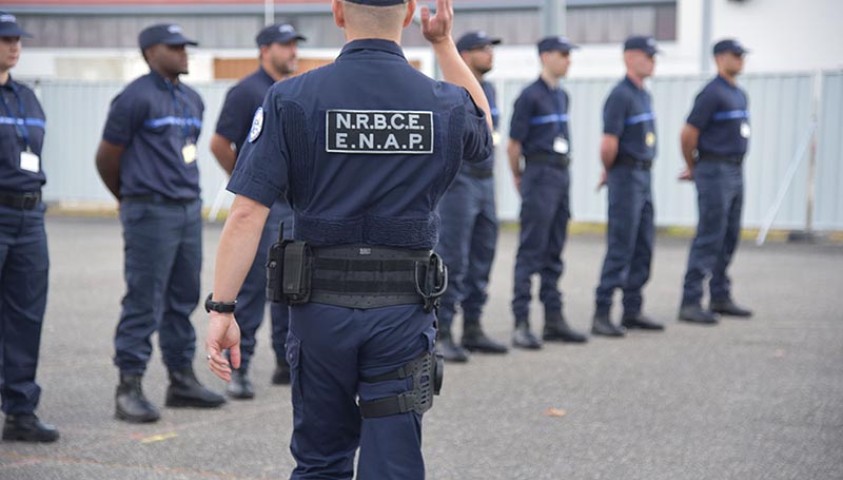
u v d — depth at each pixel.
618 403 6.55
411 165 3.32
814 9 20.19
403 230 3.32
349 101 3.30
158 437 5.73
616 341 8.66
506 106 16.81
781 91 15.44
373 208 3.31
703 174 9.48
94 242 15.49
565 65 8.30
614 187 8.82
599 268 13.16
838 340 8.69
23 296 5.52
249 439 5.71
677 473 5.17
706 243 9.51
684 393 6.83
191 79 21.17
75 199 19.50
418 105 3.34
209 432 5.85
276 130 3.29
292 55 6.78
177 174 6.13
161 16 28.20
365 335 3.29
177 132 6.16
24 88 5.54
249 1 27.34
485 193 7.91
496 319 9.72
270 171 3.28
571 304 10.55
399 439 3.31
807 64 20.31
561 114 8.37
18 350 5.54
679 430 5.95
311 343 3.33
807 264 13.48
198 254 6.36
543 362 7.79
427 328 3.38
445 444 5.62
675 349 8.30
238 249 3.28
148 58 6.17
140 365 6.11
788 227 15.55
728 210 9.66
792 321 9.61
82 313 9.76
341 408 3.41
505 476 5.10
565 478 5.07
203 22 27.86
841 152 15.24
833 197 15.33
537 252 8.37
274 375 7.06
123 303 6.14
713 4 20.98
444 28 3.57
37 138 5.53
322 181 3.30
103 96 19.20
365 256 3.31
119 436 5.74
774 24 20.44
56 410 6.29
